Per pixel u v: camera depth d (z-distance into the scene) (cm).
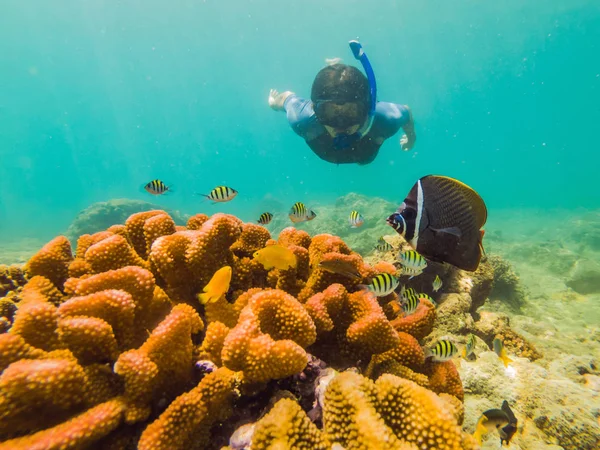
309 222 336
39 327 40
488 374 79
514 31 1252
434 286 95
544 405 73
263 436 33
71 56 1755
